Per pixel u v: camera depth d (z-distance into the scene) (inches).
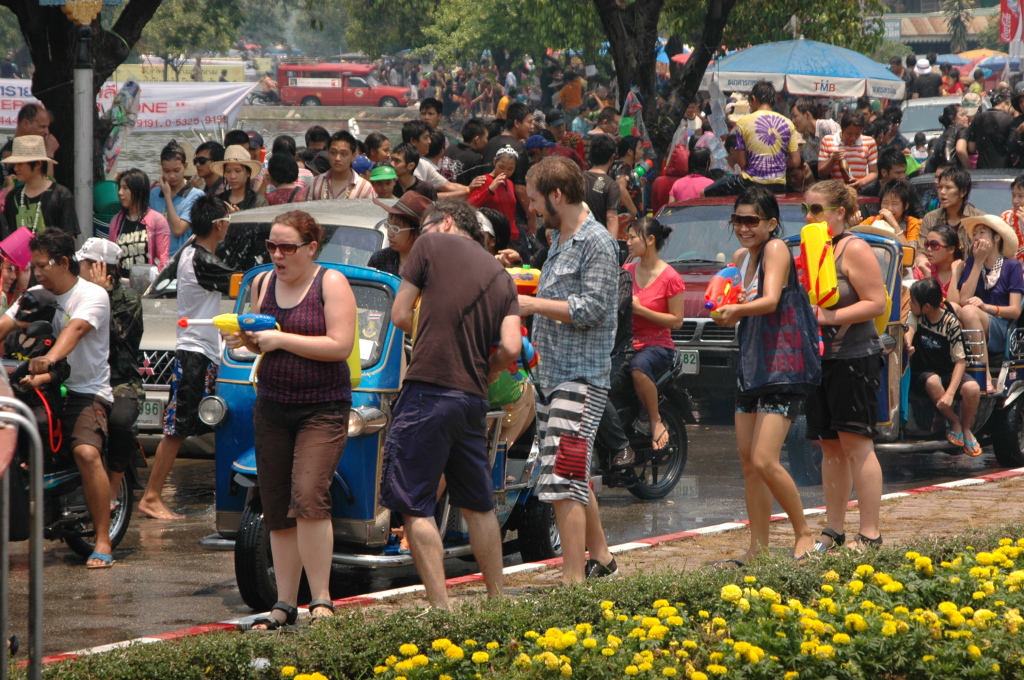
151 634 658.8
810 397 756.6
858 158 1712.6
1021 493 970.1
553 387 655.8
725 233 1429.6
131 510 856.3
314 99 6919.3
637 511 990.4
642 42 1925.4
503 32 5137.8
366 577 800.3
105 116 1718.8
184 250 948.6
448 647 534.9
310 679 510.6
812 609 586.9
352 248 1010.1
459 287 601.0
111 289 838.5
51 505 805.2
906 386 1096.8
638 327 1008.2
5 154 1408.7
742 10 2682.1
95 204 1311.5
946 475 1158.3
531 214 1450.5
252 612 700.0
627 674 513.3
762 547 709.9
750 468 730.8
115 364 846.5
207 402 713.0
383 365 708.0
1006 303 1167.6
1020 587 628.1
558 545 818.8
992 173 1540.4
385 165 1182.3
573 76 3319.4
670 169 1732.3
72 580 774.5
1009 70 3750.0
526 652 544.1
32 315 790.5
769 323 705.6
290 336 603.8
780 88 2319.1
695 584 623.2
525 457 800.9
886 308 742.5
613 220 1341.0
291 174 1299.2
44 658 566.6
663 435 994.7
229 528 720.3
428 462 595.2
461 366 598.2
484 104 5251.0
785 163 1567.4
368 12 4318.4
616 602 606.9
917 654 545.6
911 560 680.4
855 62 2378.2
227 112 2174.0
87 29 1285.7
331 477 617.9
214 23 3043.8
